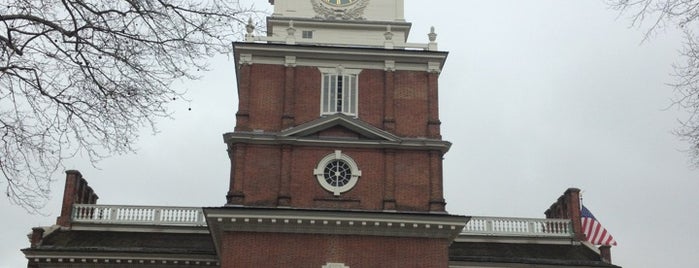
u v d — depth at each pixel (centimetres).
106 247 4606
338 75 3988
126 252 4566
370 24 4222
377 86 3984
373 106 3944
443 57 4016
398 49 3988
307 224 3631
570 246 5038
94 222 4919
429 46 4056
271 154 3797
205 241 4853
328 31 4216
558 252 4934
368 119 3912
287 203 3691
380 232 3669
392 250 3650
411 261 3638
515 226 5100
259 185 3728
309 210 3606
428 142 3838
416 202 3759
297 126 3806
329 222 3628
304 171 3778
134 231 4928
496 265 4678
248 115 3853
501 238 5041
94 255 4544
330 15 4262
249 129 3828
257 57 3981
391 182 3778
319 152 3822
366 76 4000
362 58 4003
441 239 3694
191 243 4809
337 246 3638
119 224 4922
